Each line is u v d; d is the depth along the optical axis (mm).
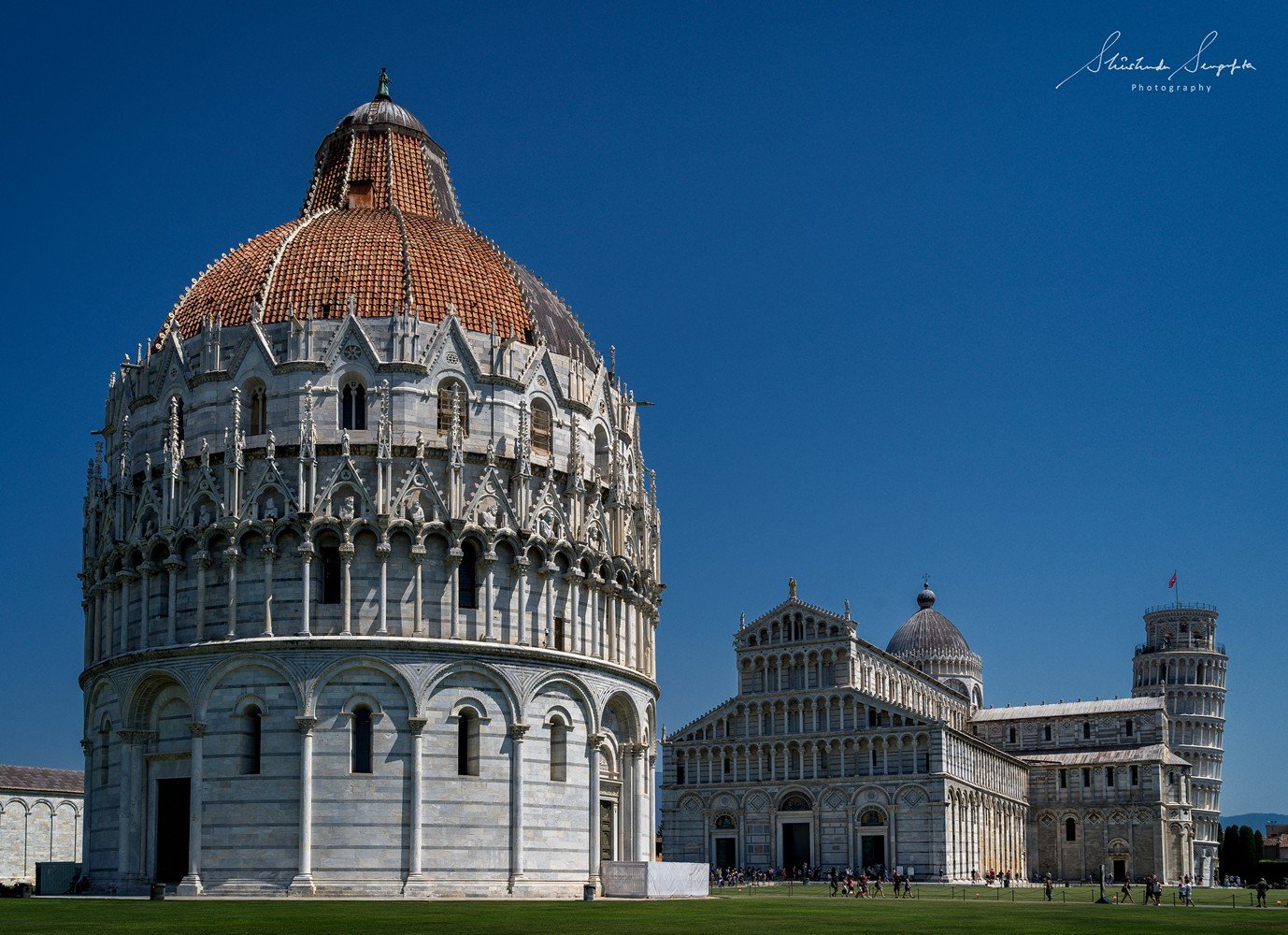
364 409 92938
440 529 90500
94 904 73875
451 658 89062
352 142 111625
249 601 89625
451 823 87812
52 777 162625
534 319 101188
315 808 86125
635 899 90750
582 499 98562
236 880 86000
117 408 102375
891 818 179000
